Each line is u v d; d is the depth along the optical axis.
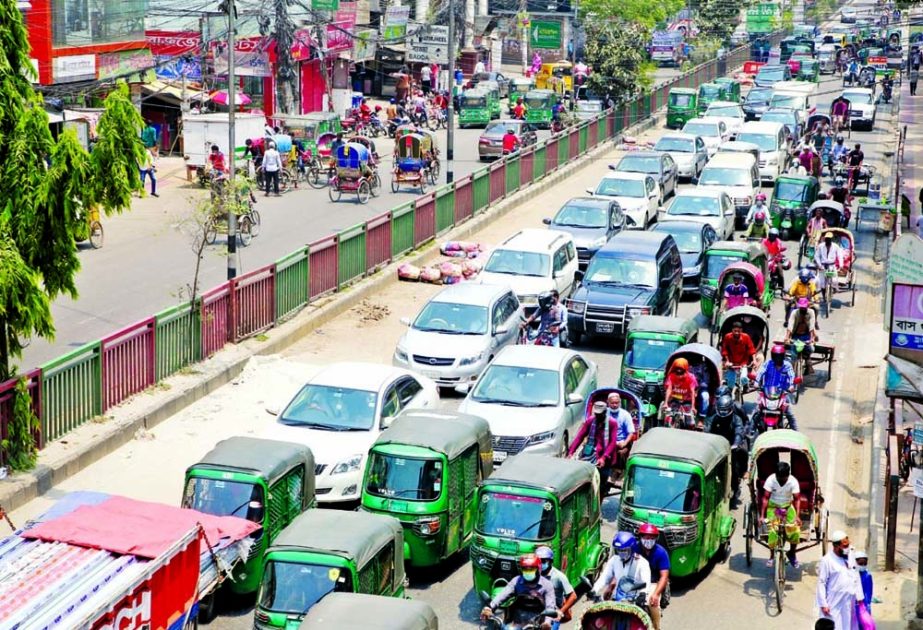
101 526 16.67
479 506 18.50
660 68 106.81
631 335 27.12
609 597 16.59
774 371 24.11
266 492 18.95
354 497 22.11
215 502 18.81
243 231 41.50
